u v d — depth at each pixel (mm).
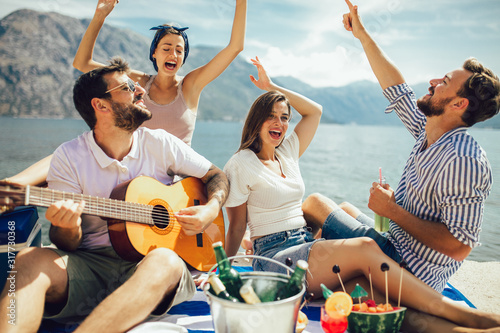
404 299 2143
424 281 2379
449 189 2229
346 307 1910
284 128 2799
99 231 2359
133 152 2504
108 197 2406
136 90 2404
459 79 2311
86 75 2275
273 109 2748
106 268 2289
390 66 2984
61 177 2320
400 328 2193
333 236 2742
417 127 2857
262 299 1922
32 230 2412
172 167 2707
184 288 2178
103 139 2398
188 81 3625
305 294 2209
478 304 3105
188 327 2141
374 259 2203
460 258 2271
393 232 2508
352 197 11273
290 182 2770
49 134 51938
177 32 3484
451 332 2027
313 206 2939
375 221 2508
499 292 3365
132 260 2330
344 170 18844
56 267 2000
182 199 2600
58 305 2080
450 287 2930
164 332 1928
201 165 2738
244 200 2754
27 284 1858
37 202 1927
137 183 2395
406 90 2936
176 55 3475
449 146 2301
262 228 2701
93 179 2363
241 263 3330
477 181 2180
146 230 2373
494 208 7625
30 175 2684
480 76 2273
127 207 2281
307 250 2383
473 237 2188
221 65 3572
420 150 2545
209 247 2691
